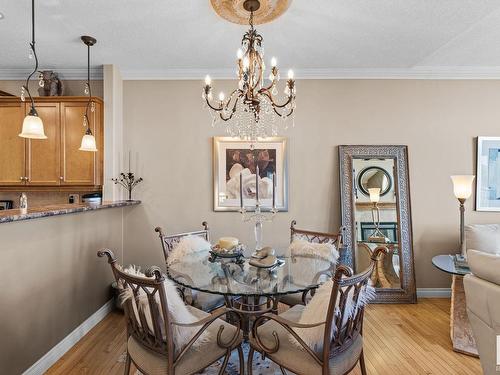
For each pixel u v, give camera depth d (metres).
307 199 3.32
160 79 3.31
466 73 3.28
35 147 3.02
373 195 3.25
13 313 1.69
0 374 1.60
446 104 3.31
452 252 3.27
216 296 2.18
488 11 2.15
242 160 3.30
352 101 3.32
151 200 3.31
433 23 2.32
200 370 1.43
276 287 1.65
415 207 3.29
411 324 2.64
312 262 2.12
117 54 2.86
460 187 2.46
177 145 3.32
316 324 1.33
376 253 1.50
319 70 3.27
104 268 2.80
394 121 3.32
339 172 3.28
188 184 3.32
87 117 3.00
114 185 3.11
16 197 3.32
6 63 3.04
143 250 3.29
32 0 1.99
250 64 1.80
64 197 3.32
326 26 2.36
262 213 3.27
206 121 3.32
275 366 2.03
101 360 2.08
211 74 3.30
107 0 2.01
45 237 1.96
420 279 3.28
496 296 1.44
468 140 3.30
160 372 1.35
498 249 2.57
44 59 2.96
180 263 2.09
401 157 3.29
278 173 3.30
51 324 2.02
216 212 3.30
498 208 3.25
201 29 2.41
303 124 3.32
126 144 3.31
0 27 2.33
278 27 2.38
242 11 1.86
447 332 2.50
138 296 1.38
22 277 1.76
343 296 1.32
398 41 2.62
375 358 2.13
